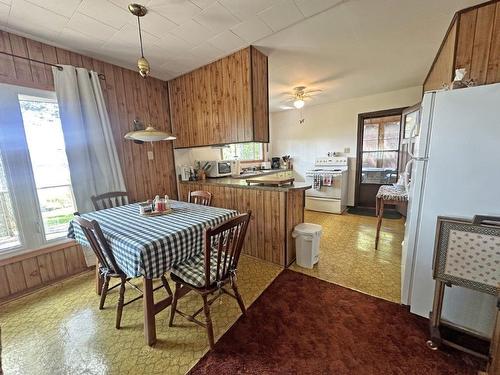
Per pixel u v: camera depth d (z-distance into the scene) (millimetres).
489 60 1753
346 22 2002
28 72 2141
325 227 3744
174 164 3594
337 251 2859
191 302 1964
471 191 1393
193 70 3018
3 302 2020
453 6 1789
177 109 3355
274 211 2539
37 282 2254
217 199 3100
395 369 1310
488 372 1159
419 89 3922
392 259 2609
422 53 2619
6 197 2119
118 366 1374
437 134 1458
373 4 1765
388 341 1496
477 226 1261
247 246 2850
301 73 3217
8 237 2150
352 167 4891
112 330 1654
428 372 1287
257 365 1358
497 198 1328
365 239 3211
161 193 3426
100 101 2551
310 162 5422
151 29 2045
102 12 1791
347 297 1955
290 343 1504
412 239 1671
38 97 2225
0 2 1630
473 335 1466
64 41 2221
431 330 1472
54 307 1937
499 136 1288
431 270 1597
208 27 2041
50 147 2365
